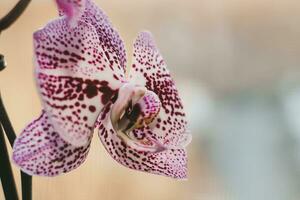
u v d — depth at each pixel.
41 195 0.79
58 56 0.47
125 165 0.50
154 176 0.82
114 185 0.80
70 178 0.79
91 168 0.80
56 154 0.47
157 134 0.51
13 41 0.81
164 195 0.83
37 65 0.46
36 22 0.81
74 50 0.48
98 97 0.49
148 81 0.51
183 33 0.85
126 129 0.50
